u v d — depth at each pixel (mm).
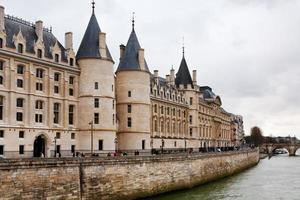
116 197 57688
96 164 54688
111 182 57000
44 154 64375
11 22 64750
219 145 159375
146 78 85188
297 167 138125
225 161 102062
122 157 59375
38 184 46562
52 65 65562
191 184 77062
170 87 110875
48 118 64750
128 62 84250
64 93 67812
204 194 69375
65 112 67812
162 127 103375
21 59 60688
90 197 53375
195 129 120062
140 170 63031
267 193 71562
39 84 64125
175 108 110875
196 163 80750
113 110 73688
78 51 73375
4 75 58812
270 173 112375
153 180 66000
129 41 86062
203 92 153500
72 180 50906
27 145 61031
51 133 64938
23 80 61375
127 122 82812
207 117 141750
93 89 70750
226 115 179750
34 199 46000
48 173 47844
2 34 58406
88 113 70312
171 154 72375
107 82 72125
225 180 92625
